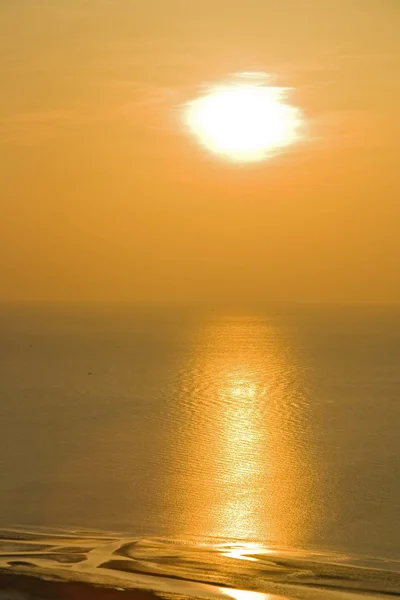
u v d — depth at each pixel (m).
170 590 66.12
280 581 70.38
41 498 106.69
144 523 95.69
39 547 81.75
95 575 69.94
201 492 109.75
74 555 77.94
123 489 111.19
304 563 77.81
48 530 91.56
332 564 77.81
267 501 105.44
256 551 83.06
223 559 78.06
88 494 108.81
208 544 86.31
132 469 122.81
